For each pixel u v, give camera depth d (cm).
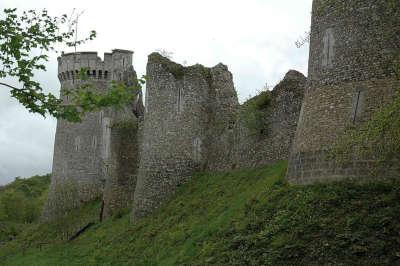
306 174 2470
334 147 2384
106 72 6106
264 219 2477
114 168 4759
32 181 10881
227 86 4056
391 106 2212
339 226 2112
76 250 4156
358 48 2450
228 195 3309
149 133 4006
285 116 3369
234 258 2377
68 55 6134
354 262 1962
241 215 2700
